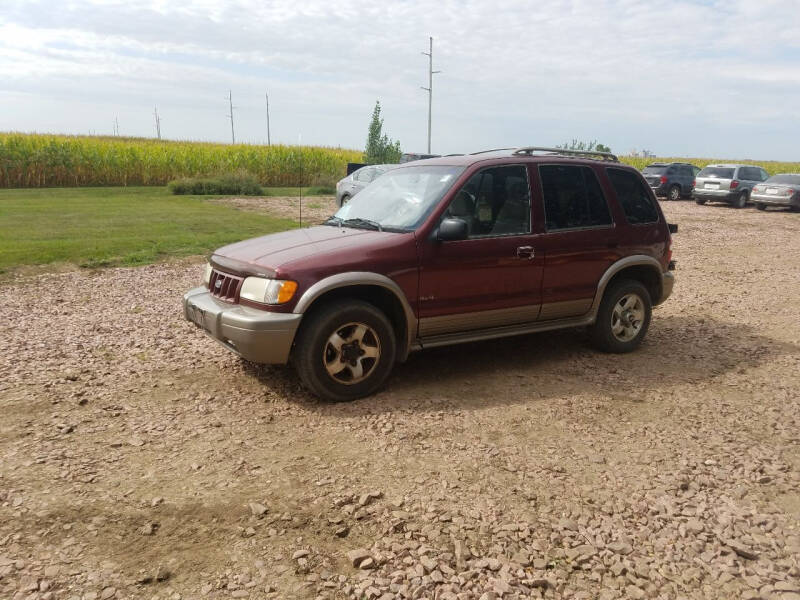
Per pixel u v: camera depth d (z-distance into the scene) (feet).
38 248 37.78
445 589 8.63
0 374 16.93
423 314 15.80
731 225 60.34
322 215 61.98
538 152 19.42
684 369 18.35
